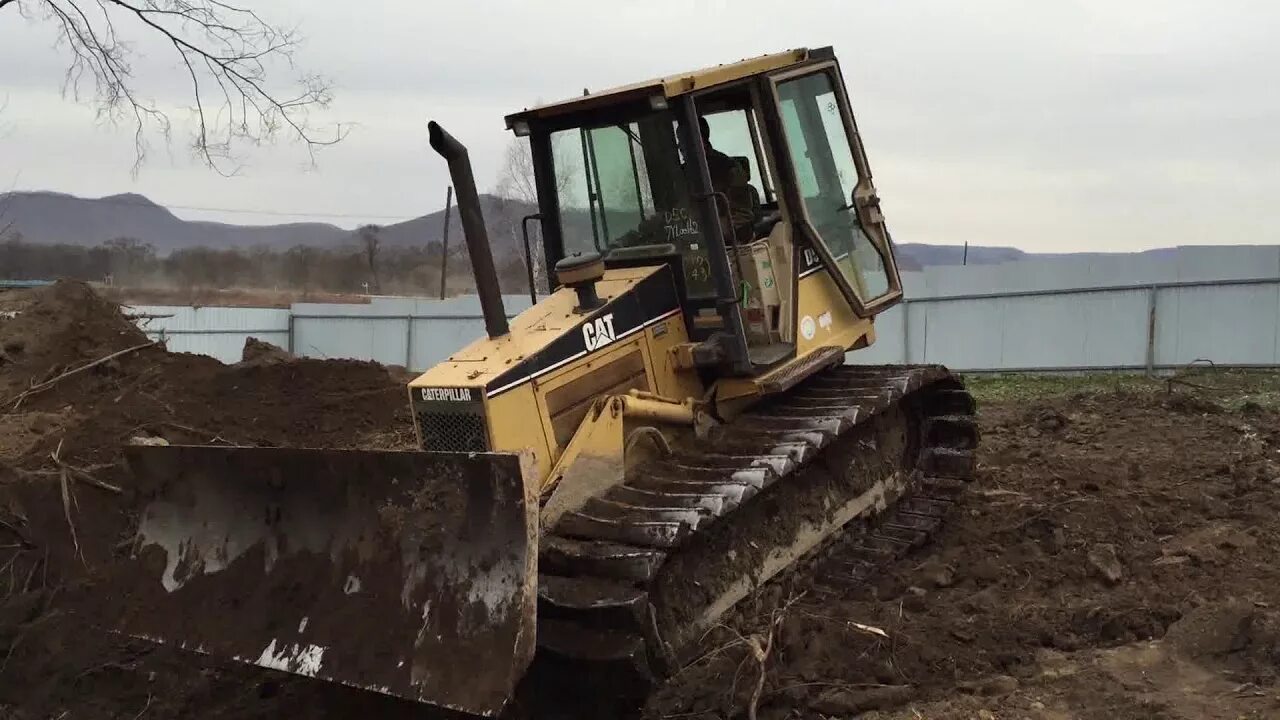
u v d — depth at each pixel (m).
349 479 5.09
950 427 7.89
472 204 5.76
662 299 6.40
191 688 6.11
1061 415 11.89
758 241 6.71
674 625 5.44
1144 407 12.62
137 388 12.00
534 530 4.51
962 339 19.56
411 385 5.70
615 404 5.75
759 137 7.07
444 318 27.67
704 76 6.14
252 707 5.86
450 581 4.67
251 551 5.48
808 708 5.20
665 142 6.47
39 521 7.15
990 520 7.87
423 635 4.66
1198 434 10.82
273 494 5.42
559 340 5.77
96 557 6.74
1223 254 17.09
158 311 28.67
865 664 5.55
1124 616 5.87
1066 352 18.55
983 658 5.64
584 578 5.07
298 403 12.72
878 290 7.50
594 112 6.68
